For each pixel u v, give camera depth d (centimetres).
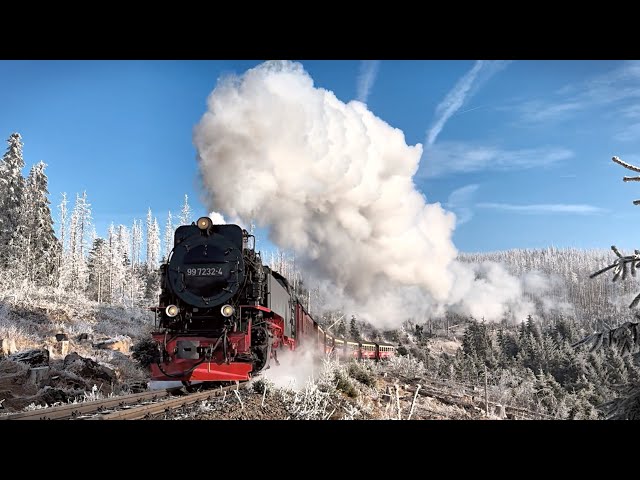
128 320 3612
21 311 2711
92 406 884
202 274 1353
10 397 1223
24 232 4356
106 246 6419
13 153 4422
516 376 3972
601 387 3559
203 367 1248
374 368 2488
